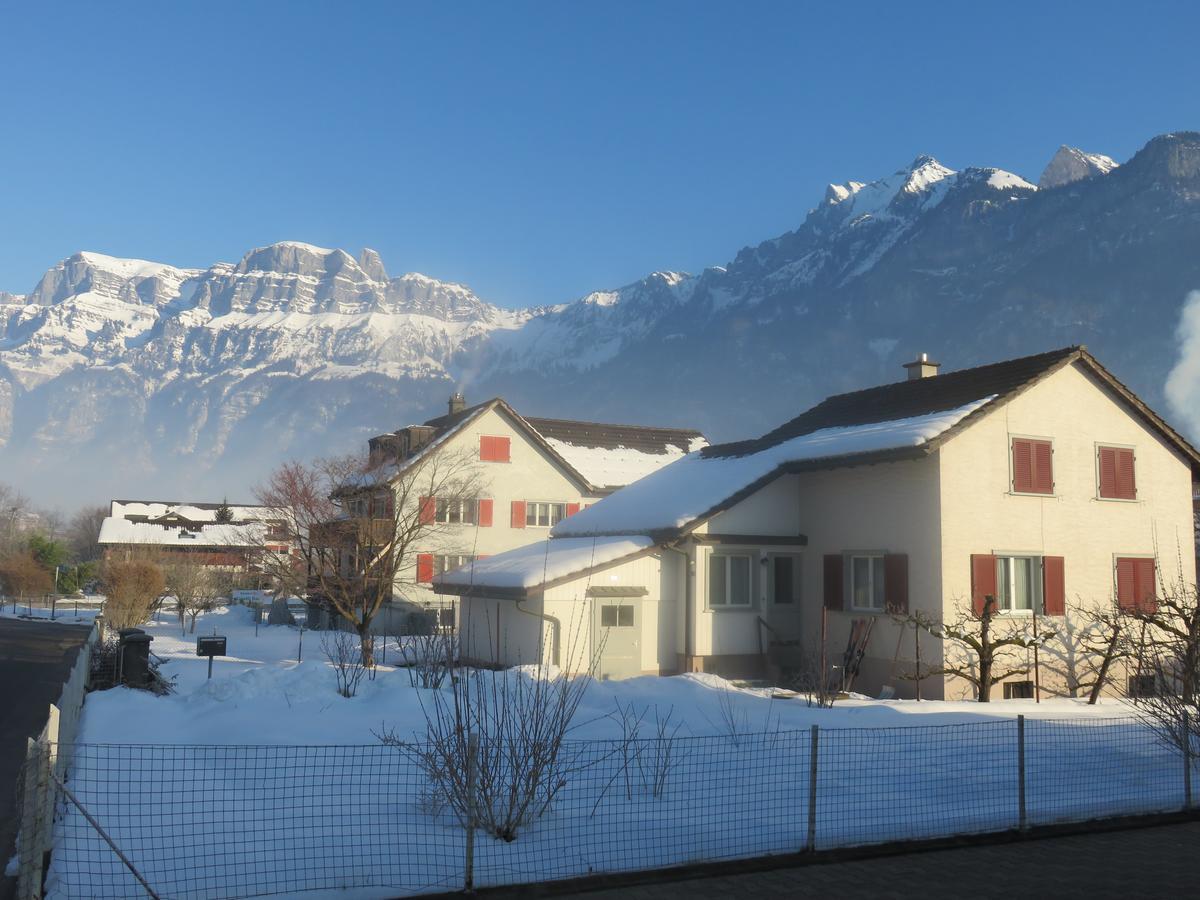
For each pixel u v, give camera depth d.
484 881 8.09
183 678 22.62
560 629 24.47
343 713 15.45
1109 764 13.14
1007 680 23.14
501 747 9.77
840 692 21.34
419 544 41.19
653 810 10.22
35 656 29.66
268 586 53.16
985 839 9.79
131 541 78.12
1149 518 26.08
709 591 25.52
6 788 11.84
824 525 26.06
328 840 8.87
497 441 45.22
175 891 7.55
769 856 8.95
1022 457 24.14
